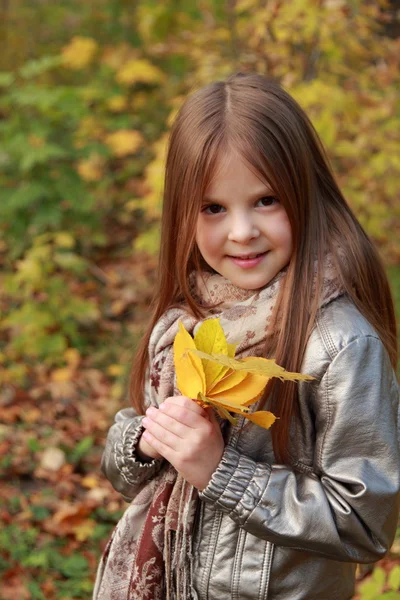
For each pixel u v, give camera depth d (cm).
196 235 131
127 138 374
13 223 351
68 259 339
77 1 544
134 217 414
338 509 124
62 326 326
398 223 304
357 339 126
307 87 267
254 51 293
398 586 160
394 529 128
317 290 128
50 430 272
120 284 363
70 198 353
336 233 133
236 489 126
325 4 274
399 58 292
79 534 217
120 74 414
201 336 126
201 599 132
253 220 128
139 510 141
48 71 484
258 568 129
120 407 284
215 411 133
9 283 333
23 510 229
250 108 128
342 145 274
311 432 129
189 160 129
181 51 333
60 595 198
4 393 294
